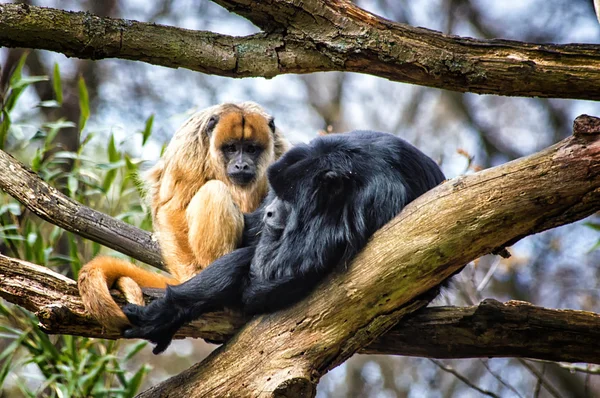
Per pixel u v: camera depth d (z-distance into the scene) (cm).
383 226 791
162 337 831
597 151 686
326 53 794
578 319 841
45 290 836
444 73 782
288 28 799
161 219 1170
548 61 767
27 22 777
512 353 857
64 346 1437
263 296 808
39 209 1038
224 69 804
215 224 1047
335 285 779
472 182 744
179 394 802
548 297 2323
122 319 820
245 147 1241
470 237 736
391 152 860
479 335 849
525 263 2272
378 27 789
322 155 849
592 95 774
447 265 753
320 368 766
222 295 837
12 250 1360
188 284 841
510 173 724
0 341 1925
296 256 809
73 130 2039
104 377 1499
